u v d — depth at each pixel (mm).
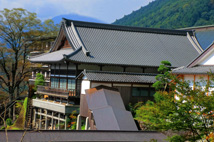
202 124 11797
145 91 30422
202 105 11641
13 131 13742
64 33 36750
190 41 41688
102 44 36156
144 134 14820
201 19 92188
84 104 28625
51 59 34625
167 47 39062
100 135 14188
